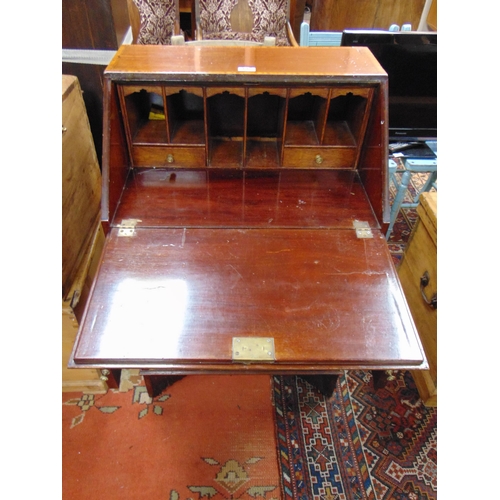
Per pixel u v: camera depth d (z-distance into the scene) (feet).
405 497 4.45
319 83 3.94
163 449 4.72
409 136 6.63
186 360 2.95
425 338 5.19
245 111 4.15
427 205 4.98
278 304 3.28
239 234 3.83
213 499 4.35
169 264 3.52
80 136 4.90
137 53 4.25
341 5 8.43
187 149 4.40
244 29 7.89
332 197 4.30
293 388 5.42
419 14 8.51
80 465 4.56
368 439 4.93
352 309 3.27
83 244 4.85
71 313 4.30
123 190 4.22
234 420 5.02
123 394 5.24
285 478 4.53
